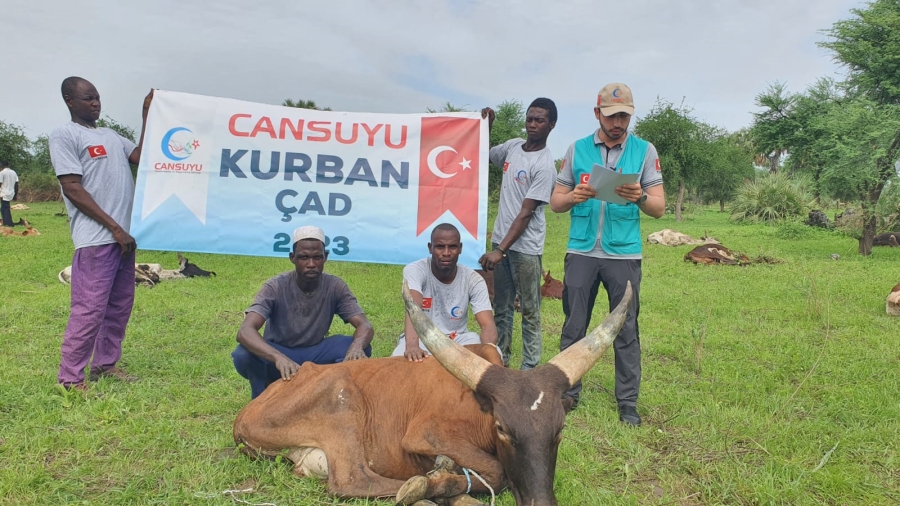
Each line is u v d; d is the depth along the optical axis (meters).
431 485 3.60
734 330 8.41
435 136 6.53
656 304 10.12
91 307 5.55
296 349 5.38
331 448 3.98
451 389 4.00
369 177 6.52
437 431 3.82
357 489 3.80
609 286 5.44
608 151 5.40
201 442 4.59
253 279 11.75
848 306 9.72
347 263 14.04
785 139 25.38
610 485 4.24
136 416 5.02
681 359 7.10
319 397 4.09
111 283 5.72
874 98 19.75
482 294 5.39
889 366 6.69
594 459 4.54
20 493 3.80
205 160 6.35
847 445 4.75
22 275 11.43
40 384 5.66
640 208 5.45
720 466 4.44
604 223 5.38
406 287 3.87
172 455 4.42
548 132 6.22
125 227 5.95
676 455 4.67
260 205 6.43
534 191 5.98
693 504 4.02
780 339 7.81
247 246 6.41
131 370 6.30
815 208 31.25
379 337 7.94
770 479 4.18
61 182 5.48
